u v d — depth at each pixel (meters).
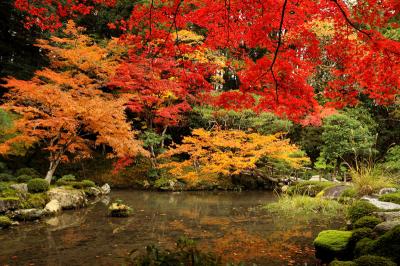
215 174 15.32
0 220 6.94
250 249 5.44
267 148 14.08
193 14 5.89
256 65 5.28
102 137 11.55
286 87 5.37
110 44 14.15
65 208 9.11
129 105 14.14
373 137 13.87
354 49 5.27
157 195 12.55
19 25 14.25
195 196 12.38
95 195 11.95
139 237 6.25
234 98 5.84
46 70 12.95
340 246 4.52
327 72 13.37
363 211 5.36
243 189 14.66
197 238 6.16
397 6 4.62
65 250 5.39
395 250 3.60
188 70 7.52
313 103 5.54
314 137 16.48
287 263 4.77
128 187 14.51
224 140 14.21
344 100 5.94
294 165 14.59
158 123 17.19
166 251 2.26
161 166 14.63
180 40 13.21
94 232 6.64
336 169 15.86
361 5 4.86
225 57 14.19
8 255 5.12
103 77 14.17
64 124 10.44
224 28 5.89
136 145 12.22
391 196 6.75
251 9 5.25
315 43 5.34
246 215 8.48
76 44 13.78
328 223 7.31
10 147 11.28
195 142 14.57
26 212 7.71
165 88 12.89
